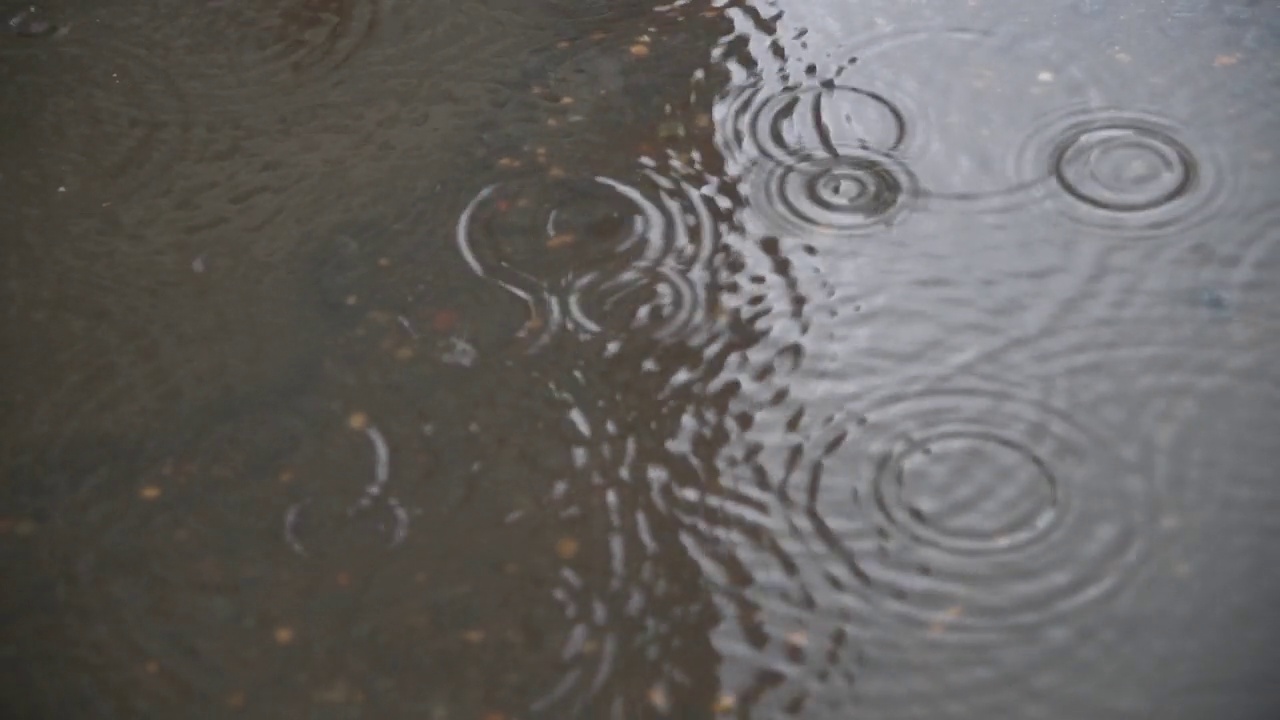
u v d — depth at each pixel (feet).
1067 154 4.96
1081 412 4.55
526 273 4.78
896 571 4.35
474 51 5.24
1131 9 5.28
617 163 4.98
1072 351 4.63
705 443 4.52
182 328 4.70
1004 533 4.39
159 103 5.15
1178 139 4.98
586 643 4.27
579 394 4.59
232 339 4.68
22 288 4.77
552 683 4.23
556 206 4.90
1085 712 4.18
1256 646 4.25
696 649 4.26
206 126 5.09
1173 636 4.26
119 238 4.86
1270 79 5.10
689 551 4.38
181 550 4.39
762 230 4.85
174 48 5.29
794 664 4.25
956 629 4.28
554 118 5.08
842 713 4.19
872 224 4.85
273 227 4.87
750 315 4.71
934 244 4.82
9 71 5.23
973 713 4.19
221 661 4.26
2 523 4.42
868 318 4.70
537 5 5.36
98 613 4.32
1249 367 4.60
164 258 4.82
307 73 5.21
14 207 4.93
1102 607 4.30
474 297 4.74
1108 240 4.81
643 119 5.07
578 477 4.48
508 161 4.99
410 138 5.05
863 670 4.24
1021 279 4.75
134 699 4.22
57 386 4.61
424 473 4.49
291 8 5.38
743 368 4.63
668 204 4.90
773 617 4.30
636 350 4.66
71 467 4.50
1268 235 4.80
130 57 5.26
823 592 4.33
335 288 4.76
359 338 4.68
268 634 4.29
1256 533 4.38
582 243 4.83
